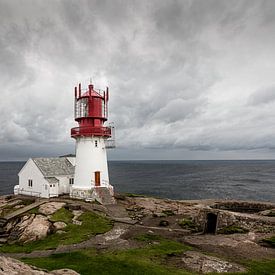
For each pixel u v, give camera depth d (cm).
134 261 2081
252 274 1953
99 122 4534
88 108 4472
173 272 1912
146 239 2712
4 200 4503
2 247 2817
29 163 4794
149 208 4216
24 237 2991
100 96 4559
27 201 4144
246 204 5203
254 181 12381
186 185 11019
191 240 2769
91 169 4422
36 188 4650
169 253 2305
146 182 12338
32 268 1322
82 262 2103
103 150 4578
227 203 5234
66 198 4312
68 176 4781
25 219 3356
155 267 1984
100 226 3128
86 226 3131
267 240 2691
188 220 3484
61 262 2117
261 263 2183
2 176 15162
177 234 2983
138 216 3666
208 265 2083
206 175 16212
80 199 4256
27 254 2452
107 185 4562
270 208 4959
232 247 2569
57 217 3359
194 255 2280
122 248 2444
